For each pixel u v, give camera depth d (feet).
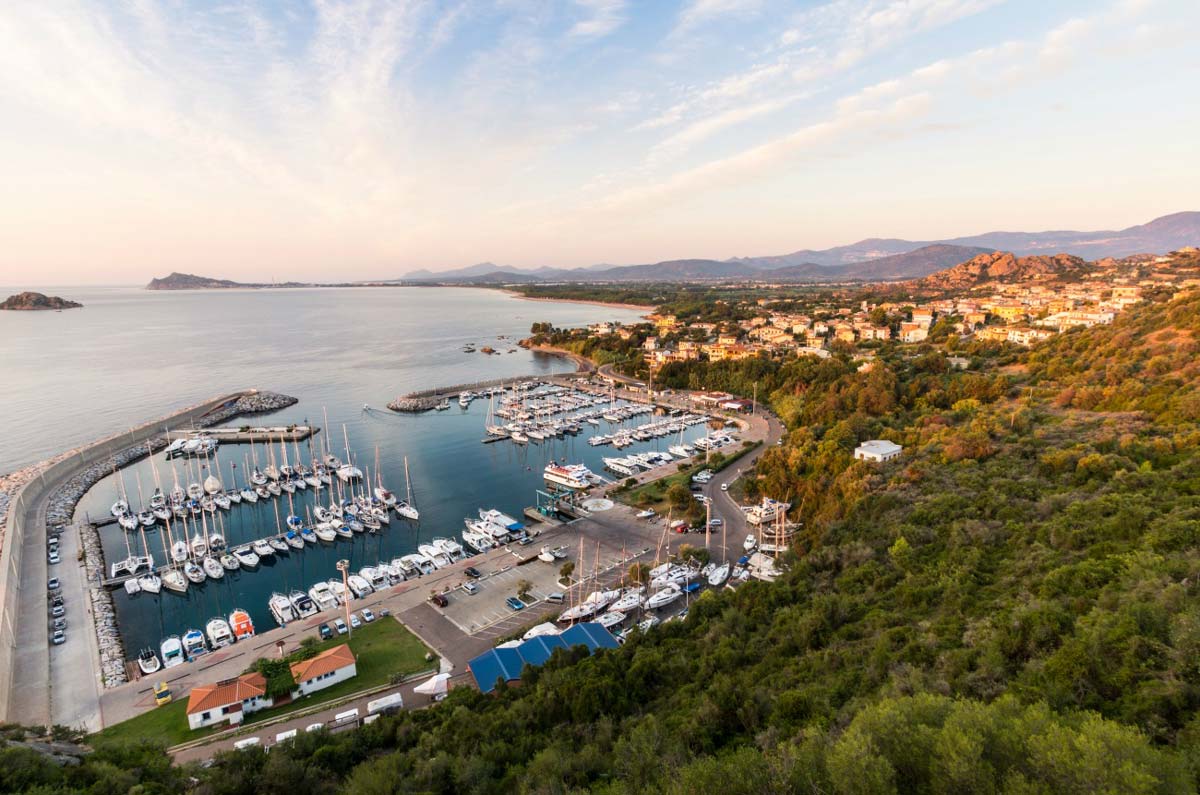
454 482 485.97
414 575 328.49
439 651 247.50
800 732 131.03
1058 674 121.60
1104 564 163.73
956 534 223.51
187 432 597.52
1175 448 247.50
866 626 187.42
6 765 132.98
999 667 133.08
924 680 136.36
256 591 325.83
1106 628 127.65
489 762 149.59
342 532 384.88
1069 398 363.35
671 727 153.38
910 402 462.60
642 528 369.09
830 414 480.23
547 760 138.51
